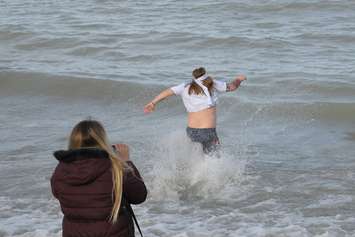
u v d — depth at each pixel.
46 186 24.86
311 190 23.89
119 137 32.22
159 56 54.16
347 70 46.56
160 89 42.22
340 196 23.16
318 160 27.88
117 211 12.11
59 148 30.27
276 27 67.31
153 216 21.50
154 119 36.19
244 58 52.78
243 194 23.66
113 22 71.75
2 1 93.38
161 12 78.38
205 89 24.42
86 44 58.84
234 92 40.97
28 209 22.47
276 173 25.94
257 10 78.12
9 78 45.22
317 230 19.97
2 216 21.81
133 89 42.34
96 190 12.18
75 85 43.38
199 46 57.69
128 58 53.75
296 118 35.12
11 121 36.16
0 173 26.52
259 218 21.19
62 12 81.19
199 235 19.66
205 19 72.94
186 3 83.75
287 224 20.56
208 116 24.58
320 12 76.19
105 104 40.28
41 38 61.25
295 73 45.66
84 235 12.28
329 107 35.91
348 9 76.75
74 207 12.30
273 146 30.19
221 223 20.78
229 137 31.81
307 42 58.50
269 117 35.44
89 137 12.28
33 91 43.34
